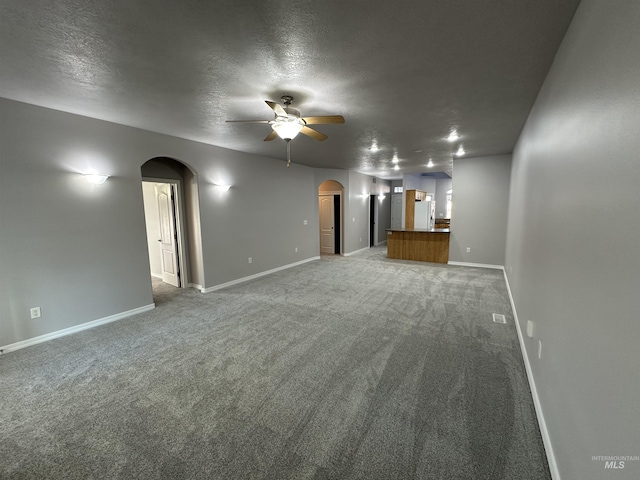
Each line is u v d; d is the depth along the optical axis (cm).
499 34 175
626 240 90
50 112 300
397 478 150
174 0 143
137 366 258
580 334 128
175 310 395
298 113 267
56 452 168
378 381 232
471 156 602
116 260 360
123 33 172
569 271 148
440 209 1238
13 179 281
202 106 294
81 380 238
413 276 567
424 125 362
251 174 550
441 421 189
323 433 181
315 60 205
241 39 180
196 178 454
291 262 670
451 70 221
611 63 106
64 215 315
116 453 167
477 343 292
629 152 89
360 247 895
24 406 207
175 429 185
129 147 365
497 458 161
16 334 289
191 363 262
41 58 200
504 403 205
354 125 362
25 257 292
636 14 87
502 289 473
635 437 80
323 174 752
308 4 148
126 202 366
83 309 334
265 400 211
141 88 250
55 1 143
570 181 153
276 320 356
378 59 205
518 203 387
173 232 504
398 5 149
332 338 307
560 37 177
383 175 945
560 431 146
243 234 539
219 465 159
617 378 92
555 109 195
